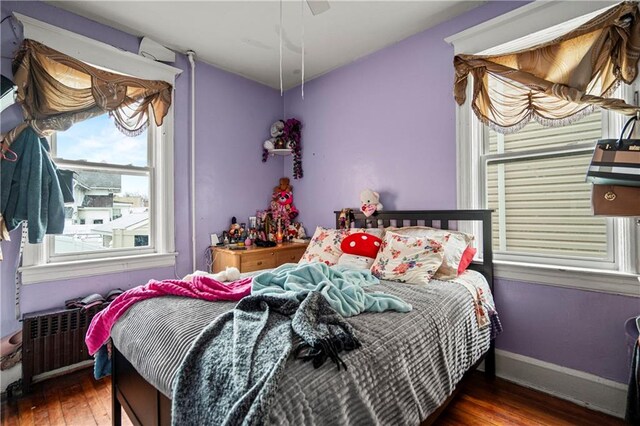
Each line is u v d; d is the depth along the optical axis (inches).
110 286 94.3
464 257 80.6
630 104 65.4
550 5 73.0
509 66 77.3
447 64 92.0
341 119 121.3
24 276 80.2
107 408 70.2
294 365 32.9
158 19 91.1
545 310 75.8
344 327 41.8
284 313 43.9
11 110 78.1
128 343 48.7
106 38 93.0
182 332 42.6
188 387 34.5
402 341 43.9
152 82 99.0
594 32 66.1
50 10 83.5
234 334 37.7
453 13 89.1
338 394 32.8
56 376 83.3
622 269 67.9
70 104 84.0
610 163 55.2
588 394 69.5
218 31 97.7
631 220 66.4
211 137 118.7
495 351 82.9
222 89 122.1
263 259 113.3
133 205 102.3
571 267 74.3
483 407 69.3
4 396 74.4
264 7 85.8
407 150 101.5
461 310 61.4
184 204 111.2
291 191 141.3
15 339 77.6
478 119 84.8
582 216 75.4
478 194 88.7
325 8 86.5
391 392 39.1
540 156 80.7
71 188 85.4
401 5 85.2
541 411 67.9
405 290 65.6
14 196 75.5
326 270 63.3
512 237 86.1
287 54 112.3
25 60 76.9
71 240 90.5
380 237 94.3
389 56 105.9
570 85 68.6
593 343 69.3
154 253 104.2
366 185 113.3
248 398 28.0
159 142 106.3
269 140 136.7
